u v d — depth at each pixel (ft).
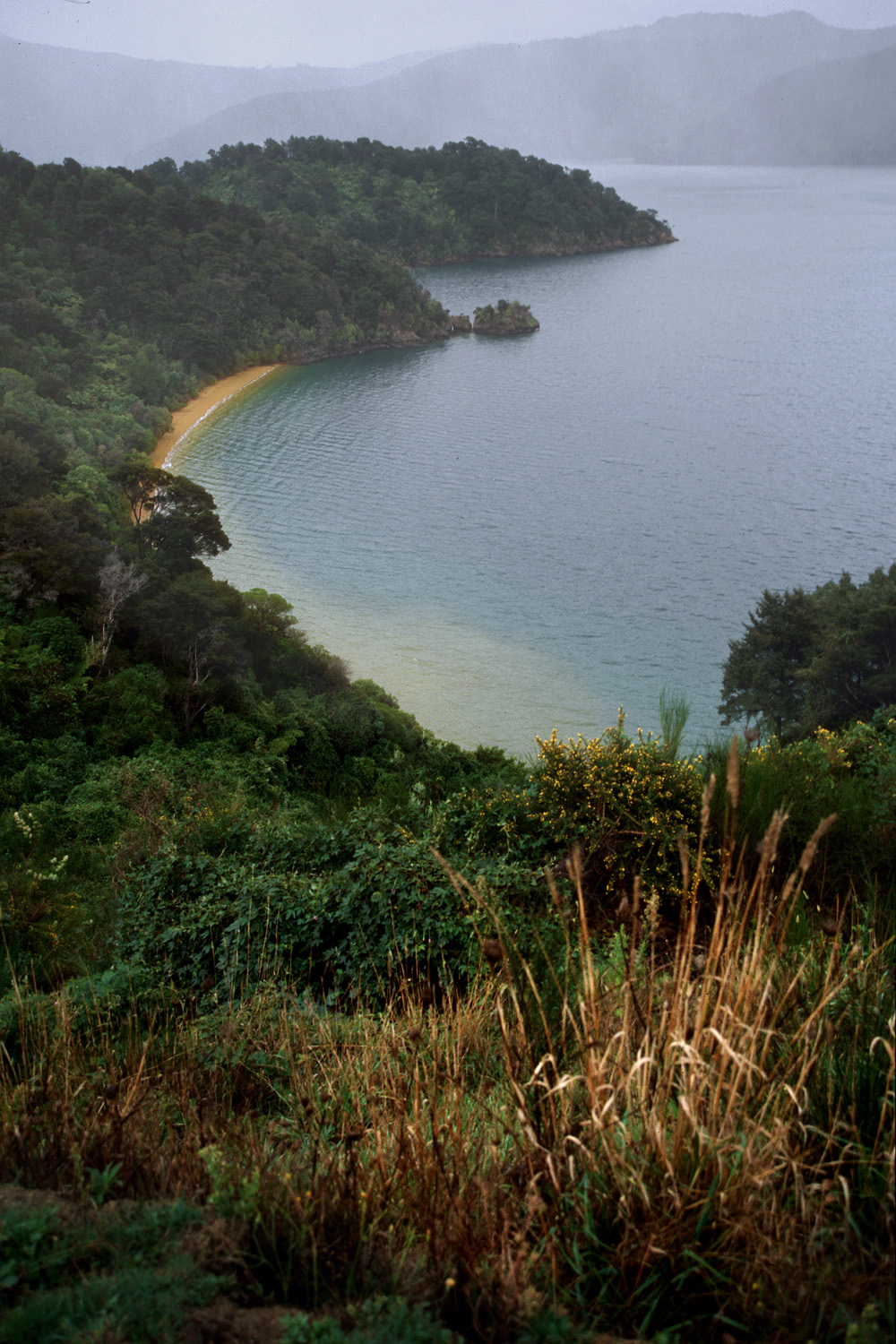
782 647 118.52
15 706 63.41
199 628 95.55
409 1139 7.92
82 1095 9.70
